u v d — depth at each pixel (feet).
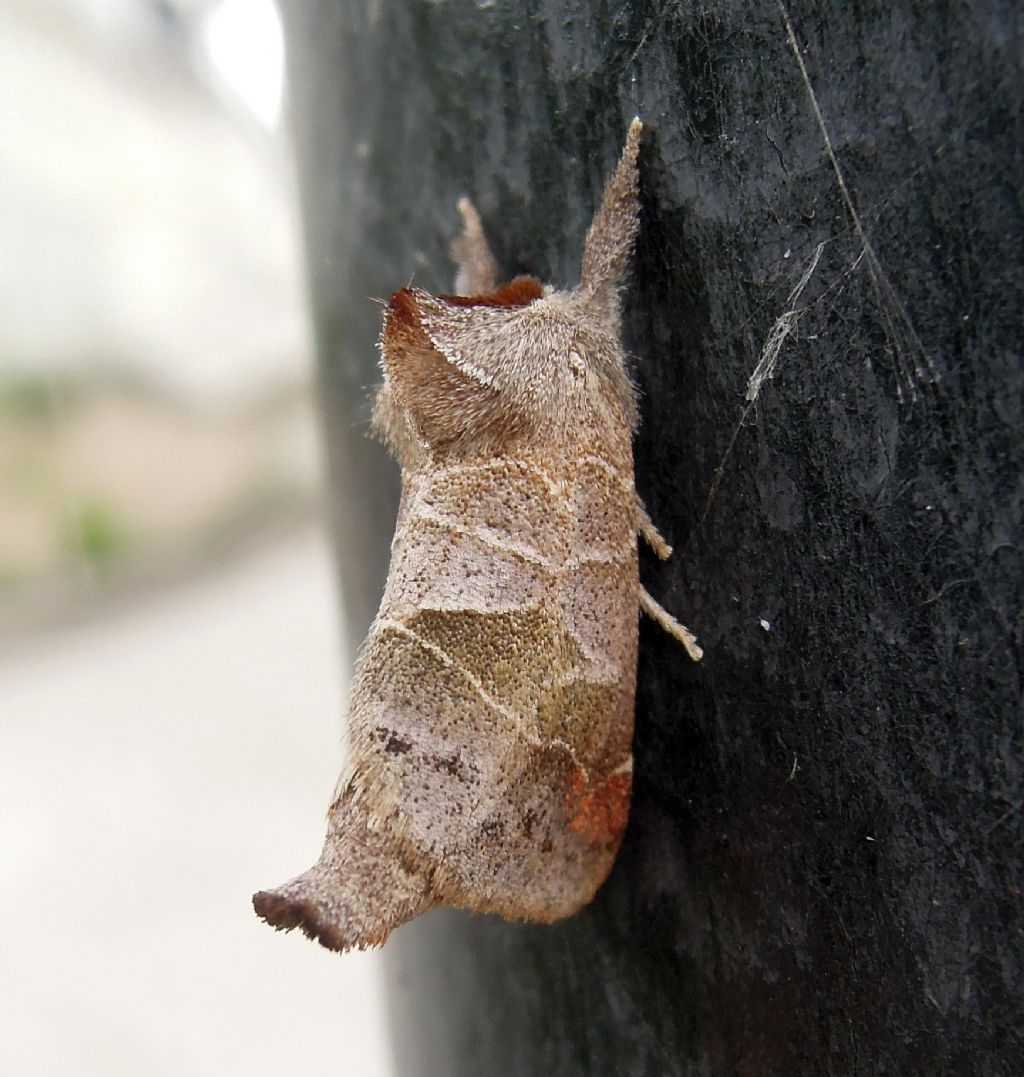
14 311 1.22
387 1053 0.27
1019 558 0.17
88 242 1.31
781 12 0.18
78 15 1.39
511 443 0.22
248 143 1.48
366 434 0.23
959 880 0.18
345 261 0.23
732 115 0.19
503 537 0.22
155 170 1.39
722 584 0.20
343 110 0.23
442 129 0.22
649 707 0.21
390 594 0.22
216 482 1.24
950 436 0.18
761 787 0.19
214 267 1.39
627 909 0.21
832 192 0.18
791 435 0.19
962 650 0.18
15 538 1.02
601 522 0.21
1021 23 0.17
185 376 1.32
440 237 0.22
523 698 0.21
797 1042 0.19
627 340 0.21
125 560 1.07
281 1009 0.50
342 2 0.22
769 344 0.19
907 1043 0.18
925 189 0.17
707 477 0.20
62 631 0.93
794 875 0.19
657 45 0.19
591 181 0.20
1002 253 0.17
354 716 0.21
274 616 0.96
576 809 0.21
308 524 1.24
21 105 1.32
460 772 0.21
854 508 0.18
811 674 0.19
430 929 0.23
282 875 0.58
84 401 1.22
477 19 0.21
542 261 0.21
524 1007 0.22
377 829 0.20
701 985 0.20
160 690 0.81
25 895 0.57
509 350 0.22
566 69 0.20
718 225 0.19
